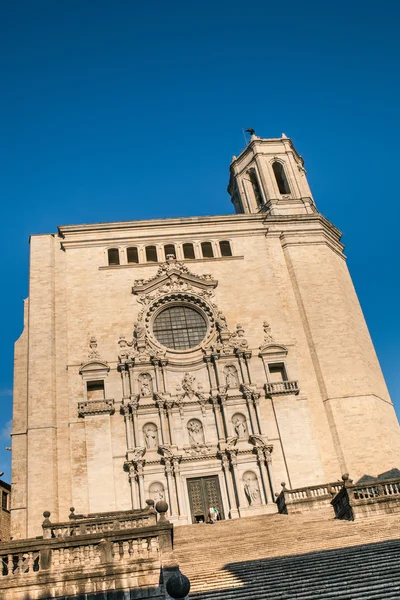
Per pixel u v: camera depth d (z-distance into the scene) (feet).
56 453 123.24
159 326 142.10
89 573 60.13
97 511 116.37
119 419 127.24
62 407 128.67
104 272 146.20
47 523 81.05
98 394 132.16
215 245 154.61
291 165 177.17
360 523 85.15
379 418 132.26
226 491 121.29
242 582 60.39
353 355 139.95
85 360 133.59
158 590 59.36
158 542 62.54
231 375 134.62
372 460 126.72
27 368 133.49
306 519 98.27
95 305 141.38
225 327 139.95
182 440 126.00
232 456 123.65
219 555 74.79
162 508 65.05
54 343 136.15
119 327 139.03
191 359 135.95
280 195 170.60
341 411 132.16
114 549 62.18
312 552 69.36
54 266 147.33
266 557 70.64
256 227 157.79
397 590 51.29
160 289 144.56
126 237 152.76
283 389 132.36
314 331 142.61
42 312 139.44
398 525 79.00
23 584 59.26
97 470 120.37
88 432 124.06
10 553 61.26
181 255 152.25
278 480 122.72
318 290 149.48
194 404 130.00
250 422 128.26
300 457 125.39
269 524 98.43
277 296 147.33
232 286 147.95
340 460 126.82
